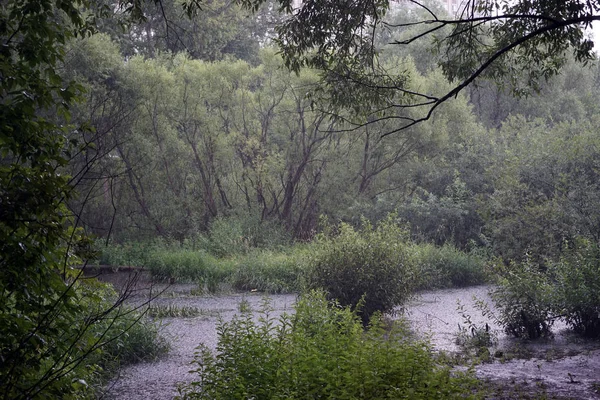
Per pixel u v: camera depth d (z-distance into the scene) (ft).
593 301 37.63
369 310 40.75
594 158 61.00
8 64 13.89
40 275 12.94
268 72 87.76
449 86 86.94
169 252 71.97
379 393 16.78
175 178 89.51
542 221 57.57
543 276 39.73
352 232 43.55
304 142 84.33
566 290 38.19
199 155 89.30
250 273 61.41
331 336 20.59
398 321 21.31
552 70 33.47
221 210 90.33
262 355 19.30
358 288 40.57
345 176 87.35
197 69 87.45
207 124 87.40
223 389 18.29
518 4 31.27
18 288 12.48
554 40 30.78
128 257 70.74
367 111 33.04
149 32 96.37
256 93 88.79
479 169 84.23
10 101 13.61
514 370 30.37
